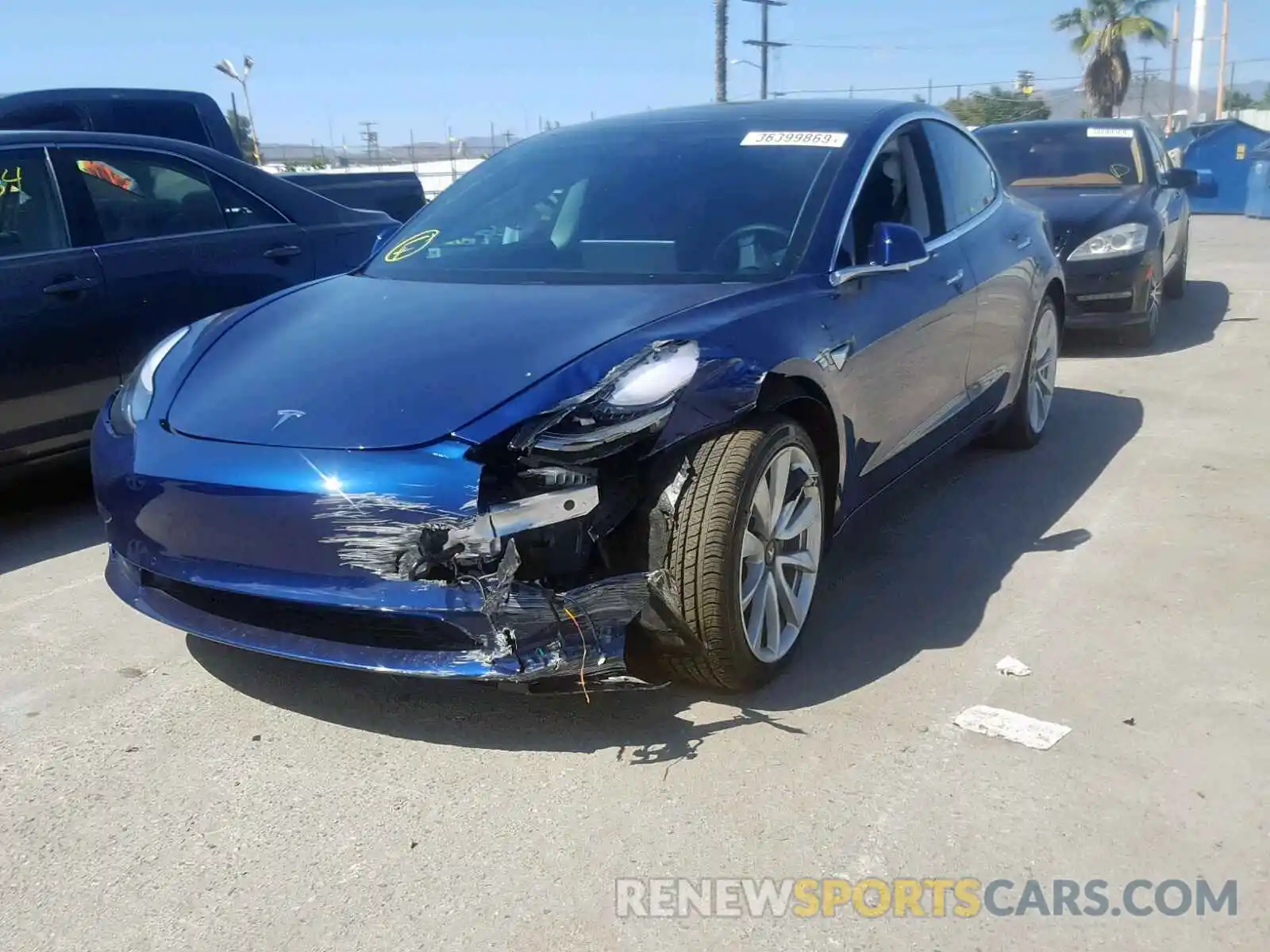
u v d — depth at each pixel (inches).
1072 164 368.8
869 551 173.8
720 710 126.8
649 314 129.1
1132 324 321.1
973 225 193.0
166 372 138.8
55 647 146.7
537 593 110.7
